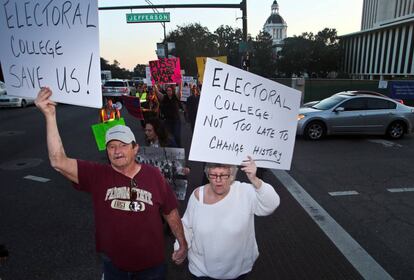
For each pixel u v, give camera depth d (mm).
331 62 93812
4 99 20547
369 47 82375
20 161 8023
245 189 2314
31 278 3477
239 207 2248
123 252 2271
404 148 10039
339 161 8430
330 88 24438
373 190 6273
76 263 3736
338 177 7094
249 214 2275
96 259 3809
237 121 2240
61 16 1992
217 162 2195
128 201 2229
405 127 11430
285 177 7020
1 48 2152
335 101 11445
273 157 2395
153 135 4191
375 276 3539
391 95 20641
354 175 7238
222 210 2236
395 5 94562
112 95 25359
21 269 3629
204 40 71875
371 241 4289
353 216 5078
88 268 3643
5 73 2174
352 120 11078
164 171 3969
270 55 94125
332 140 11172
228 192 2271
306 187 6438
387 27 74125
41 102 2033
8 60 2152
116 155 2197
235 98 2217
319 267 3693
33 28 2059
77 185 2285
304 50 92438
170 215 2422
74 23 1977
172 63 11312
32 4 2033
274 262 3789
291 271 3623
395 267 3715
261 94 2271
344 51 94750
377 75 79250
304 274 3568
